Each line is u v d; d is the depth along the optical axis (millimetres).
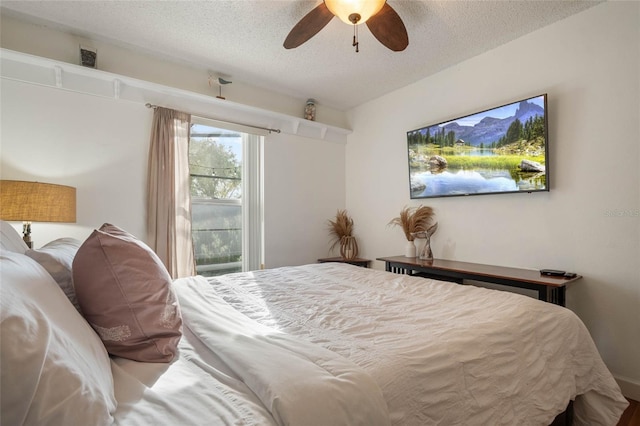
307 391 659
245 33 2238
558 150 2086
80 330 717
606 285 1879
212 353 920
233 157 3145
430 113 2908
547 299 1778
